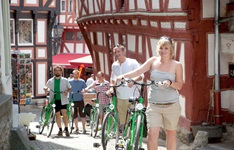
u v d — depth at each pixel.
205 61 14.79
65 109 17.30
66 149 13.60
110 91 12.17
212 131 14.24
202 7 14.59
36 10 39.22
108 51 25.52
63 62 49.91
